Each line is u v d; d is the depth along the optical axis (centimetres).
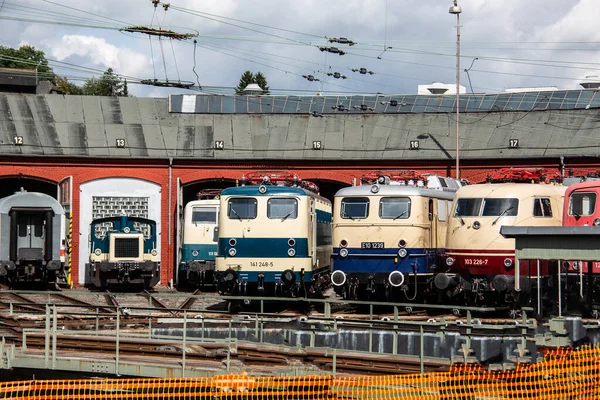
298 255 2848
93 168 4369
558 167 4266
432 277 2838
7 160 4291
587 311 2102
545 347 1489
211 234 3828
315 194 3080
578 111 4516
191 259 3822
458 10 4203
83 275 4328
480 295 2652
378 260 2805
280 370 1666
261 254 2852
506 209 2662
